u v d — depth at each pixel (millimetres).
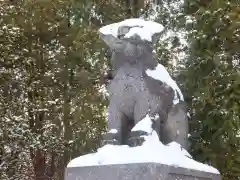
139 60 4691
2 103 8914
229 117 6508
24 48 9031
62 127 8781
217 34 7004
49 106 8852
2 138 8672
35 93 9070
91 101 8203
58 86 8805
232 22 6930
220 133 6504
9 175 8680
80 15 8281
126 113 4734
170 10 8102
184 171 4273
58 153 8602
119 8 8391
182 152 4660
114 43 4738
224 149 6602
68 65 8570
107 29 4797
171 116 4820
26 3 8789
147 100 4602
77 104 8383
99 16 8445
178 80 7066
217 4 7016
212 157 6531
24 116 9039
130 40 4574
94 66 8250
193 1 7461
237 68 6973
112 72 4965
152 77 4645
